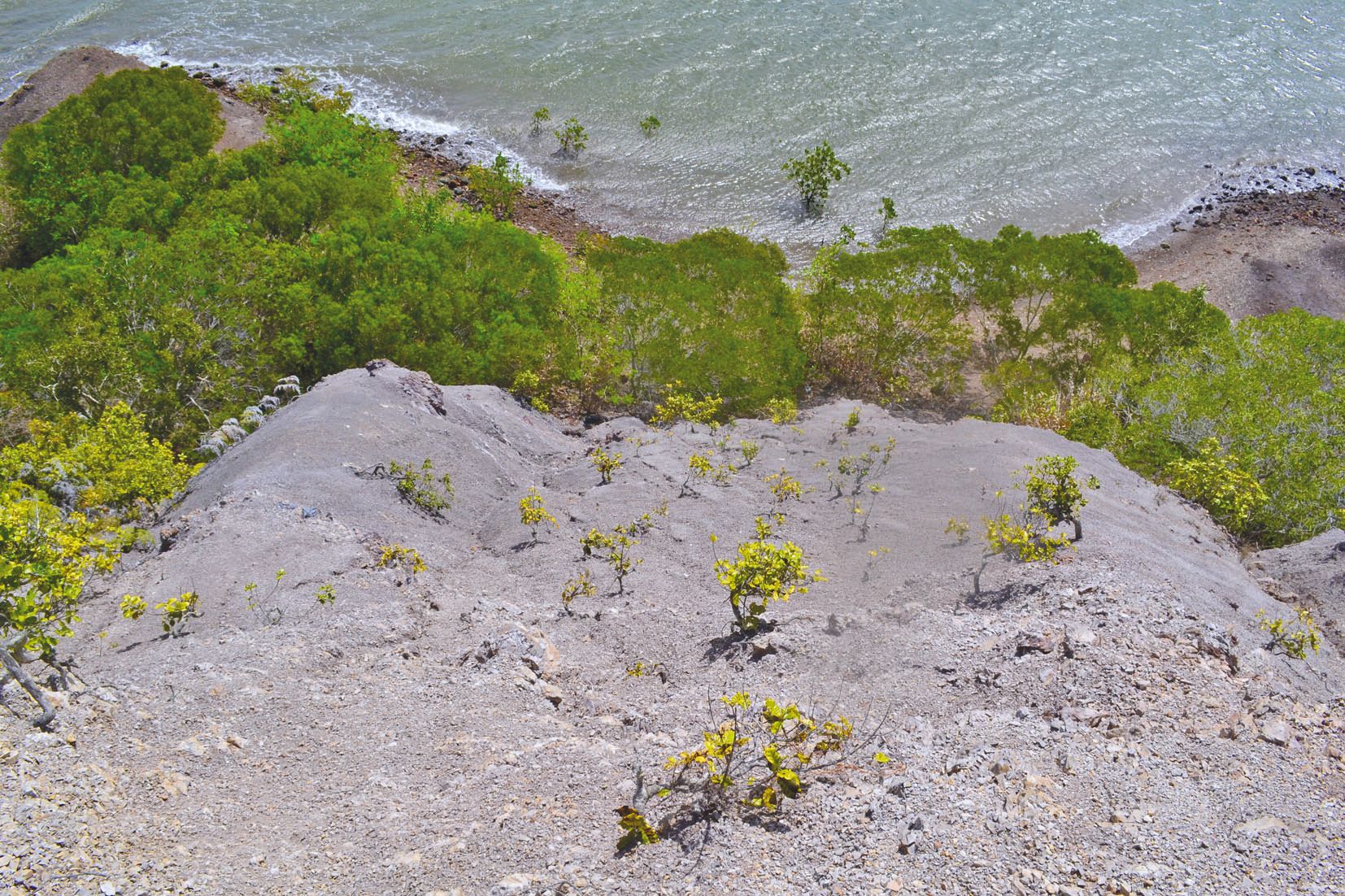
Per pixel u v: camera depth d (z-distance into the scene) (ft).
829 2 157.69
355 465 48.14
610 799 23.66
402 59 142.92
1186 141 126.31
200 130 107.76
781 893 20.16
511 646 32.14
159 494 49.37
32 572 27.50
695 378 69.41
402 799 24.03
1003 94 133.90
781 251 102.83
